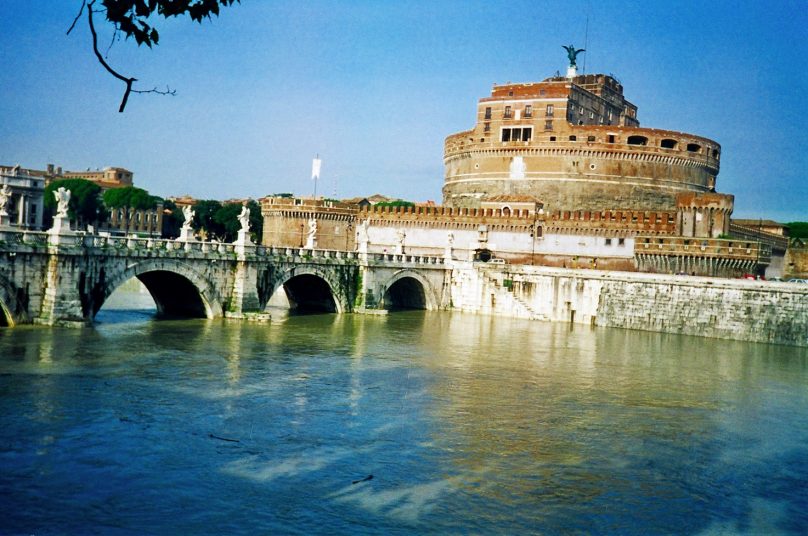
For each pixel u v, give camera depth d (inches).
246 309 3316.9
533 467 1567.4
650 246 4461.1
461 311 4594.0
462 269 4603.8
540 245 5187.0
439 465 1547.7
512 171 5974.4
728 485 1518.2
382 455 1589.6
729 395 2322.8
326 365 2475.4
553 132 5856.3
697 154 6023.6
